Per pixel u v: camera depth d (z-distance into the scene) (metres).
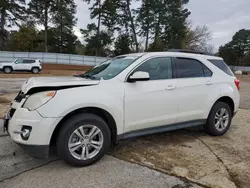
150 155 3.78
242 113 7.19
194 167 3.38
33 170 3.19
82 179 2.99
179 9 43.72
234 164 3.51
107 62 4.50
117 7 42.72
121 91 3.60
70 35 49.28
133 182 2.95
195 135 4.88
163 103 4.00
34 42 44.75
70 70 33.56
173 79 4.19
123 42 44.56
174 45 43.62
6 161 3.42
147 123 3.88
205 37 51.69
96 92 3.38
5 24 42.03
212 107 4.69
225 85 4.89
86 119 3.29
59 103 3.10
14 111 3.33
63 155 3.19
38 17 42.72
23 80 16.16
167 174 3.17
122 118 3.62
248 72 59.91
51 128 3.05
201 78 4.55
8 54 32.78
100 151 3.44
